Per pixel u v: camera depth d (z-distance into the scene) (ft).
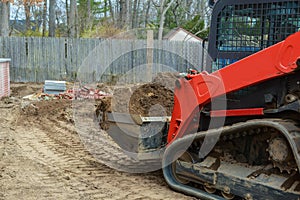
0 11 74.69
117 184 16.10
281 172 12.32
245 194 12.91
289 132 11.43
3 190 15.12
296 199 11.62
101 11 101.96
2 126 27.30
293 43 11.79
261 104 13.03
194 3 96.22
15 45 51.39
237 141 13.91
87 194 14.93
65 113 31.35
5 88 40.06
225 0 14.79
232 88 13.39
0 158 19.58
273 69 12.30
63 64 51.57
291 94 12.14
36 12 97.40
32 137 24.45
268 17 13.80
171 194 14.90
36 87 46.88
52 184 15.98
